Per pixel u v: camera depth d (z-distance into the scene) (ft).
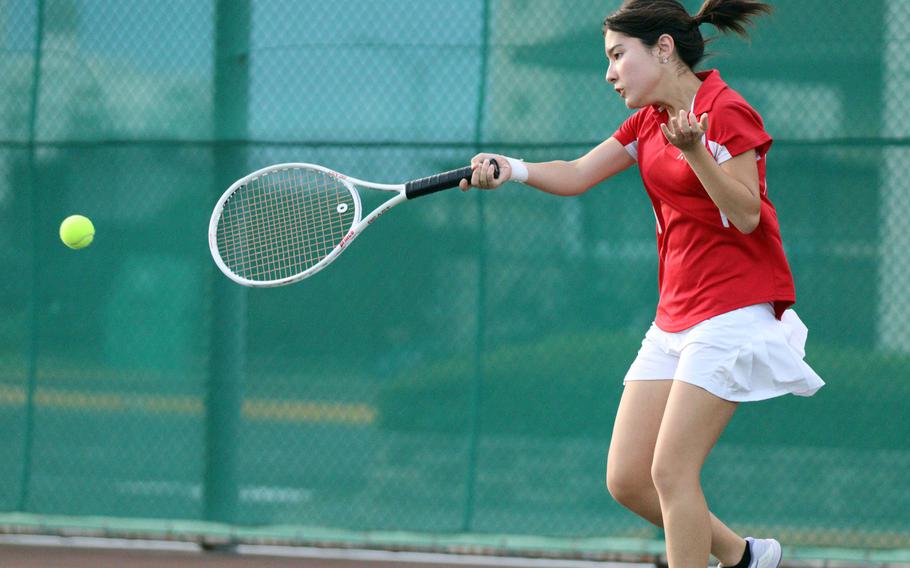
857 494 45.44
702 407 30.71
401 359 48.19
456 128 48.06
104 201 50.14
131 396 49.93
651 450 33.24
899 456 45.16
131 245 49.93
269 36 49.14
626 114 47.03
